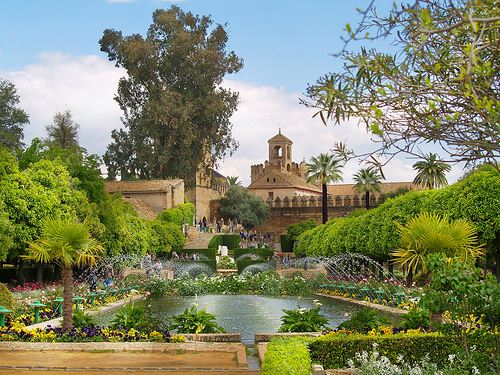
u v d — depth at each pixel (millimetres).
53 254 15742
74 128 75125
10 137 67562
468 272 9242
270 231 100250
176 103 75312
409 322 14648
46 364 12820
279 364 9328
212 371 12273
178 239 65812
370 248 40281
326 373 10469
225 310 26891
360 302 26641
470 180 28453
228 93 79688
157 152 73562
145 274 40594
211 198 99188
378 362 9445
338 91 5492
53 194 35062
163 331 16188
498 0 4547
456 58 5148
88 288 29531
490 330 9195
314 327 16641
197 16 84125
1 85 71875
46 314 20812
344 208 96375
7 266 40000
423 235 15102
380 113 4961
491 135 4855
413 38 5156
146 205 74438
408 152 5348
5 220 30328
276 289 37094
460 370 8836
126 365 12820
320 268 48469
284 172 117250
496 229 27109
